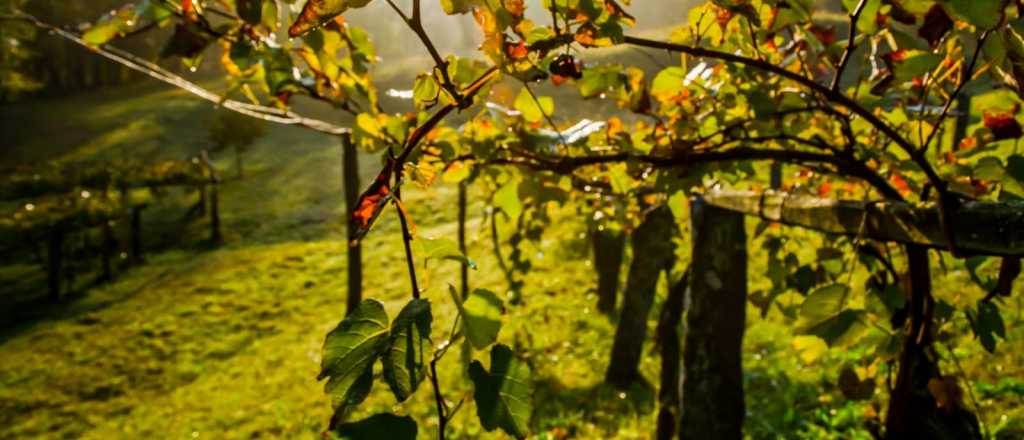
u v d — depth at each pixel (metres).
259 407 10.91
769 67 1.33
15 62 23.06
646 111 2.00
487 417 0.67
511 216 2.41
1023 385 5.70
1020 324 6.77
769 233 2.83
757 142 1.98
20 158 39.94
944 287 6.11
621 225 3.22
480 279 14.59
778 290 2.48
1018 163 1.43
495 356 0.69
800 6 1.41
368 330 0.64
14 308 20.62
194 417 11.02
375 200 0.78
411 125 1.79
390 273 17.92
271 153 37.03
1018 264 1.49
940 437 1.79
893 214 1.73
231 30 1.56
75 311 19.48
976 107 1.72
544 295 13.44
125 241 26.52
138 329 16.64
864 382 2.02
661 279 13.04
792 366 7.90
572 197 3.47
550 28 1.02
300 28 0.78
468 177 2.43
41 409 12.77
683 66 1.84
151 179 29.27
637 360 9.33
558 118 2.40
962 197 1.49
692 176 2.12
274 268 20.16
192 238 26.28
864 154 1.98
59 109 52.66
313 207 27.73
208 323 16.50
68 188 30.28
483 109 1.99
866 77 1.82
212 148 40.00
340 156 34.59
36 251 24.06
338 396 0.60
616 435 7.61
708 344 3.68
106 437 10.97
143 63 2.38
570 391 9.24
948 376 1.79
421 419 8.36
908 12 1.25
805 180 2.80
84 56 64.75
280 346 14.38
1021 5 1.03
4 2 1.61
